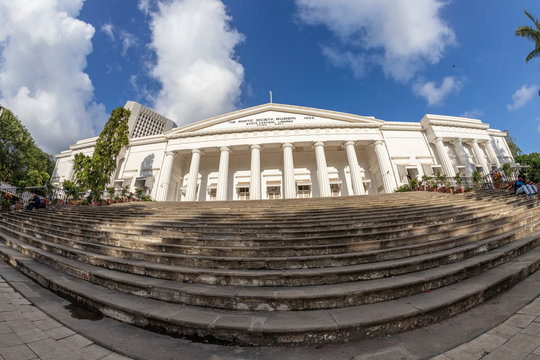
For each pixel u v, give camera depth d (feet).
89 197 56.29
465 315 10.15
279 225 23.95
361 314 9.89
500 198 35.14
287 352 8.35
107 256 18.35
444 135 82.99
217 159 90.94
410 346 8.20
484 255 15.93
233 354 8.29
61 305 12.53
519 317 9.11
